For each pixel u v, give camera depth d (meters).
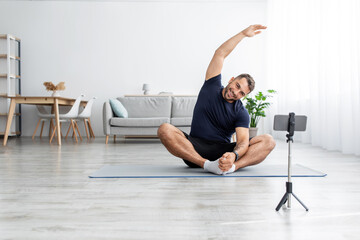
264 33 6.40
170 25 6.46
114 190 1.69
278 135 5.70
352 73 3.10
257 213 1.29
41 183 1.87
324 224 1.16
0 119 5.88
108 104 4.87
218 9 6.46
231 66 6.43
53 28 6.39
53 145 4.39
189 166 2.41
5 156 3.15
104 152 3.56
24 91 6.38
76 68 6.43
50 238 1.03
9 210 1.33
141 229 1.11
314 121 4.21
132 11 6.44
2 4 6.35
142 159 2.98
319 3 4.07
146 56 6.46
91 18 6.43
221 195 1.58
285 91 5.21
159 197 1.54
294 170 2.27
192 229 1.11
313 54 4.20
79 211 1.32
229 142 2.34
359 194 1.59
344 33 3.26
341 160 2.84
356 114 3.10
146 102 5.53
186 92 6.48
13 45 6.02
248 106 4.84
